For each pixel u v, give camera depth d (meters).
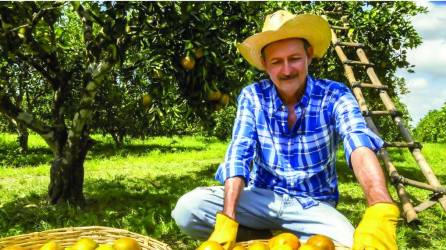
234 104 6.75
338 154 17.62
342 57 7.27
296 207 2.94
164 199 7.67
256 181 3.13
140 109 9.40
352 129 2.61
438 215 6.93
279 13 2.85
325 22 2.73
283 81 2.78
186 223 3.06
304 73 2.79
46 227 5.66
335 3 9.77
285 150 2.97
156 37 5.90
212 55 6.01
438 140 37.22
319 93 2.91
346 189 9.38
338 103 2.83
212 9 6.08
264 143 3.01
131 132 18.30
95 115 15.70
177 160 15.99
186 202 3.01
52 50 6.95
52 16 7.01
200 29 5.80
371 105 11.94
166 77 6.16
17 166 14.21
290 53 2.73
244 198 3.02
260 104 3.01
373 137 2.55
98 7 5.69
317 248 2.36
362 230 2.12
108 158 16.17
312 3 9.95
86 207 6.94
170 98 6.88
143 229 5.45
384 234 2.09
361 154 2.44
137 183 9.72
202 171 12.56
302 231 2.96
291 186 3.01
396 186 5.84
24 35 6.53
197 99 6.75
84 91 6.62
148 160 15.60
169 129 23.55
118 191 8.16
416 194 9.16
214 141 27.33
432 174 5.63
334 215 2.91
